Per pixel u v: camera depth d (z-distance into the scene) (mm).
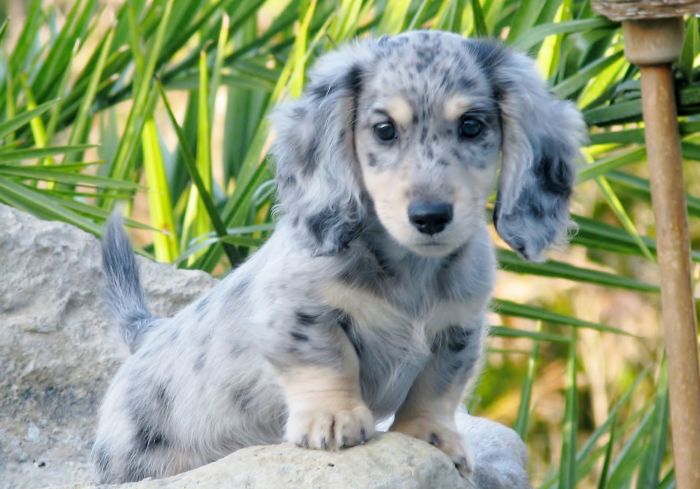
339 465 5988
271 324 6496
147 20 11828
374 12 12297
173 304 9234
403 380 6750
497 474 7477
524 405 10203
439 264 6527
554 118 6695
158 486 5926
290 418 6402
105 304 8797
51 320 8688
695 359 6445
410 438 6355
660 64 6297
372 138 6305
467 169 6242
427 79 6250
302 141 6602
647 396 14562
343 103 6441
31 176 9656
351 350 6527
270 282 6566
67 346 8672
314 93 6617
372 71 6406
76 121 11102
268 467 5988
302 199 6551
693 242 15430
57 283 8812
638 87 8844
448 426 6738
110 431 7508
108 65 11898
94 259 8992
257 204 10508
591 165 8852
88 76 11984
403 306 6547
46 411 8523
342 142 6461
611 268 15148
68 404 8586
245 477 5910
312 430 6219
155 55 10648
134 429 7406
